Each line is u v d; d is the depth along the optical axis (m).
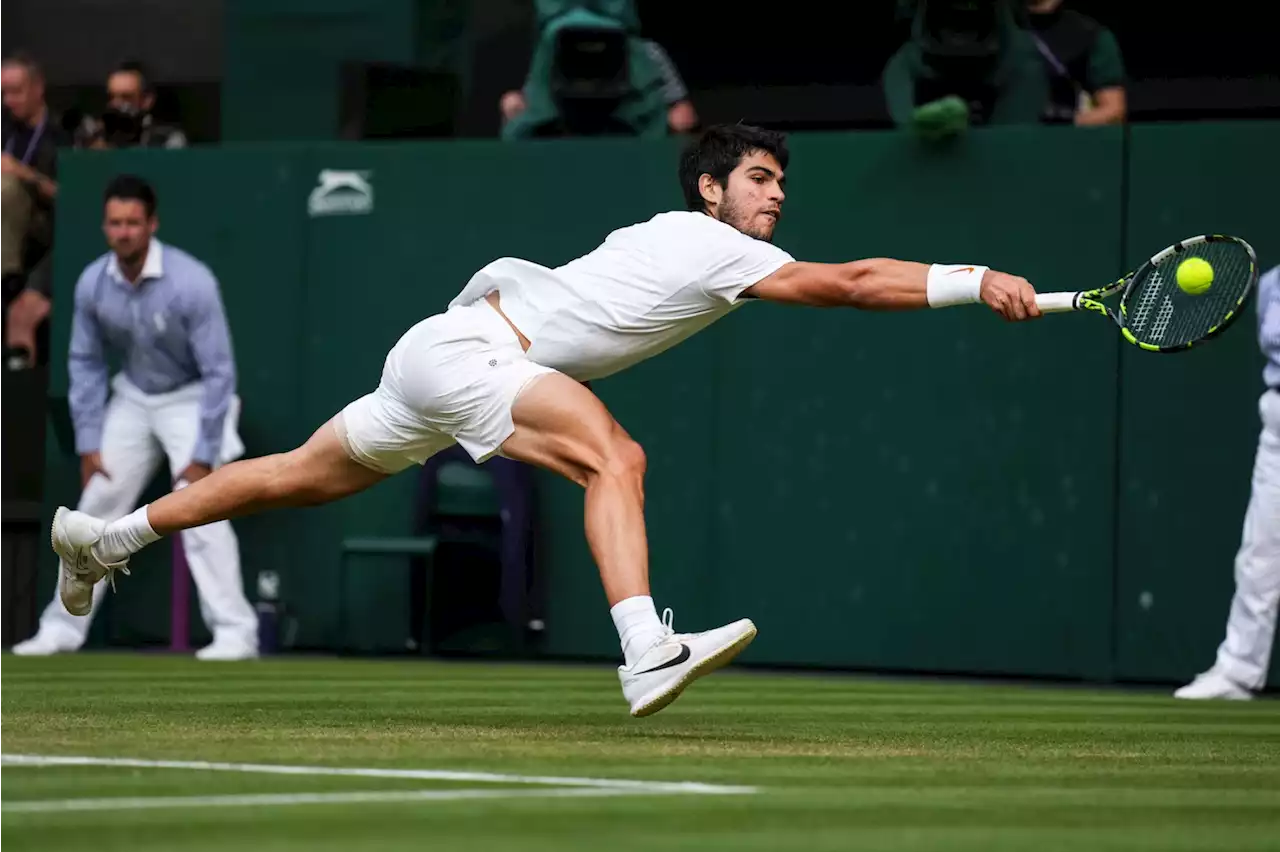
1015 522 21.28
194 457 22.41
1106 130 21.11
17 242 25.23
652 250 12.10
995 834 7.29
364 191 23.78
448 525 23.12
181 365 22.64
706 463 22.30
